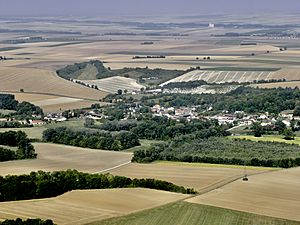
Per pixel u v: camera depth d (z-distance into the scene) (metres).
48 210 174.25
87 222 164.50
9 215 169.00
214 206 181.62
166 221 166.88
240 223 166.88
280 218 172.50
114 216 170.12
